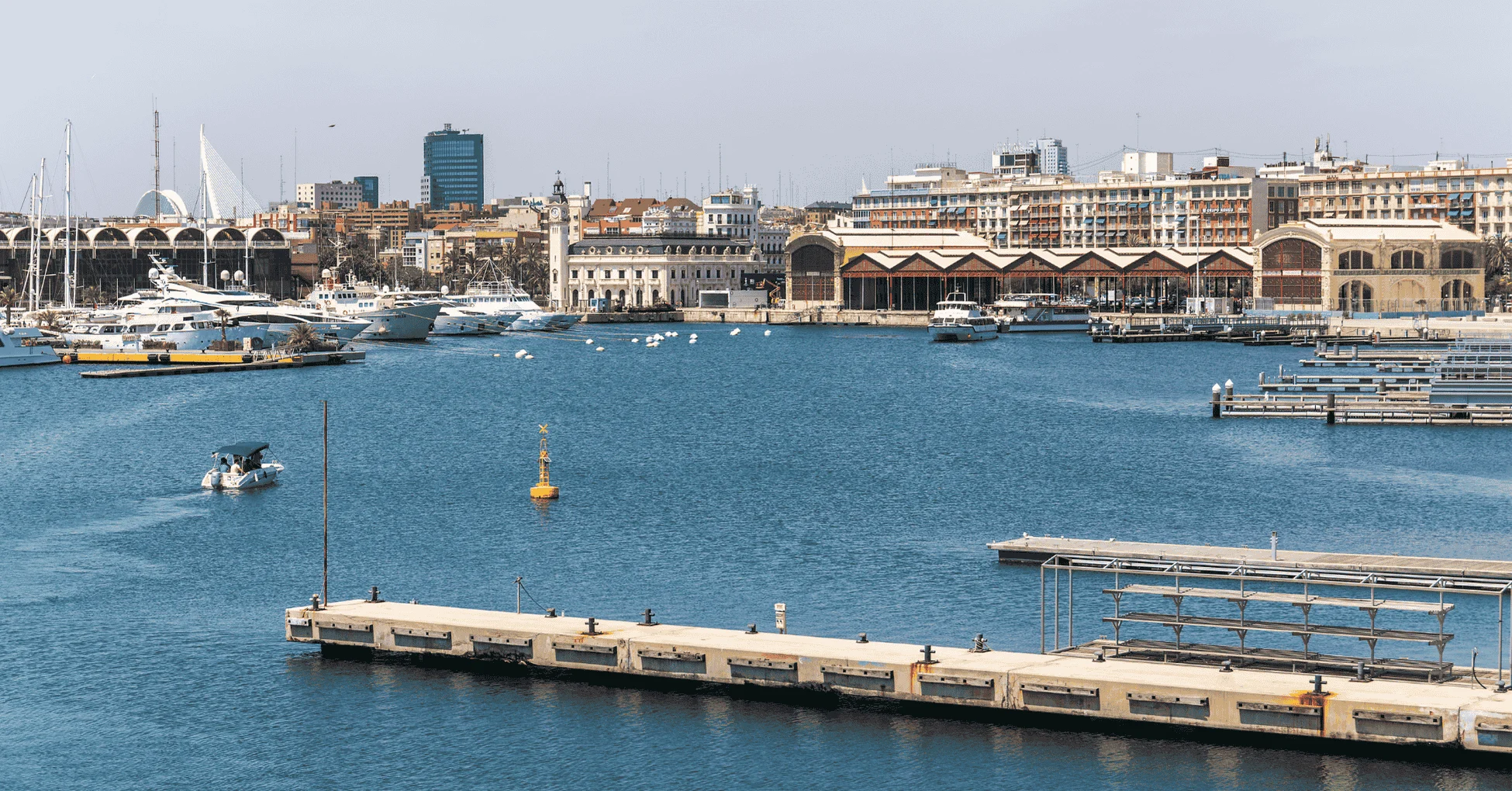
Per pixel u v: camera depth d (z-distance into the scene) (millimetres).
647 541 108375
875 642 79125
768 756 68125
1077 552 98312
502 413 193750
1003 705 70500
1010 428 176500
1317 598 74250
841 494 128375
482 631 78312
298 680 77562
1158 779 64812
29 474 138250
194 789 66375
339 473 139750
